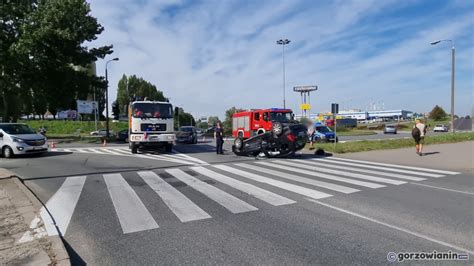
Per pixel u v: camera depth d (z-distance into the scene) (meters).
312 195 7.58
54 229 5.10
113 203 6.88
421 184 9.04
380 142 21.95
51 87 29.05
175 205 6.68
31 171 11.44
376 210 6.27
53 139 35.91
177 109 18.50
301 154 17.88
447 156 15.86
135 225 5.43
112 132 49.69
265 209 6.35
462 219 5.66
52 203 6.92
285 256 4.16
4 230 5.04
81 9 27.81
